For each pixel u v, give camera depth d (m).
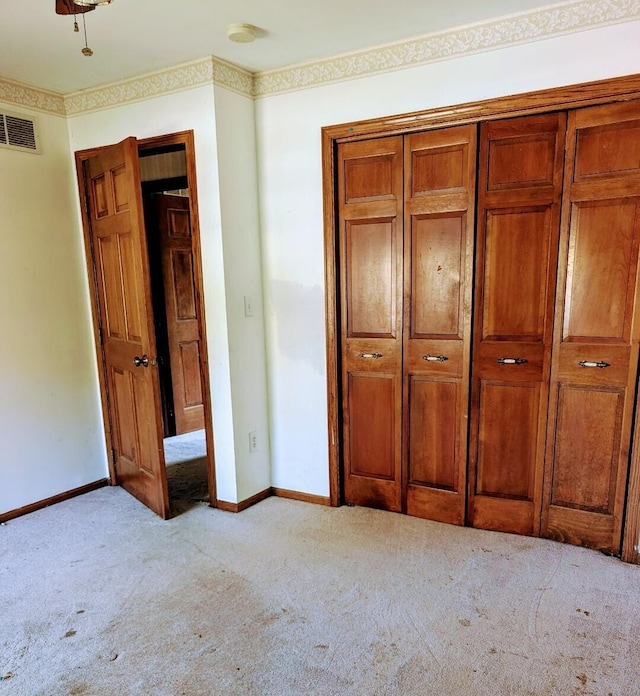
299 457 2.86
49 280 2.83
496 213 2.29
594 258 2.14
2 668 1.64
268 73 2.60
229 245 2.56
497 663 1.63
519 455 2.40
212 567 2.21
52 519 2.70
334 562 2.23
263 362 2.85
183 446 3.93
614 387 2.16
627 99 1.99
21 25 2.00
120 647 1.73
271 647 1.71
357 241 2.58
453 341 2.44
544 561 2.21
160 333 4.06
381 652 1.68
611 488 2.23
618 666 1.61
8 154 2.61
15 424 2.71
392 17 2.06
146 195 3.87
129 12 1.93
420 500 2.63
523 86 2.13
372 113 2.42
